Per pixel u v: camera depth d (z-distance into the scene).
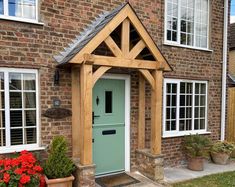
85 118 4.67
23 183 3.99
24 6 4.94
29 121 4.95
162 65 5.51
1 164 4.18
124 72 6.00
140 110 6.21
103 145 5.88
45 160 4.97
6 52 4.64
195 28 7.54
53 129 5.11
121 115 6.11
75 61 4.51
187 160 7.07
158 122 5.67
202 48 7.53
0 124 4.70
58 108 5.14
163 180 5.75
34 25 4.89
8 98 4.71
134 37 5.62
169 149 6.89
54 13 5.11
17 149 4.76
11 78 4.77
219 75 8.05
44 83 5.00
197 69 7.47
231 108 9.55
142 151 6.00
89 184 4.69
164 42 6.73
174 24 7.10
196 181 5.90
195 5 7.51
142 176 5.89
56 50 5.14
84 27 5.48
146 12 6.40
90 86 4.70
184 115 7.32
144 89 6.25
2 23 4.60
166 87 6.90
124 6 4.97
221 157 7.36
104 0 5.73
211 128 7.90
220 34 8.02
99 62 4.80
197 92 7.66
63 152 4.58
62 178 4.43
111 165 6.01
